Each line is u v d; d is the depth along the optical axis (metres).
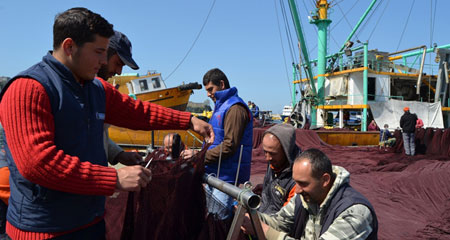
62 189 1.07
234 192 1.46
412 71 20.00
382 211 4.79
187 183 1.58
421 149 11.87
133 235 1.42
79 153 1.24
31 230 1.19
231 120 2.51
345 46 19.03
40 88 1.11
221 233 1.76
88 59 1.22
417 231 3.99
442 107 18.53
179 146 2.58
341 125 18.02
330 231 1.69
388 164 8.67
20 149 1.04
